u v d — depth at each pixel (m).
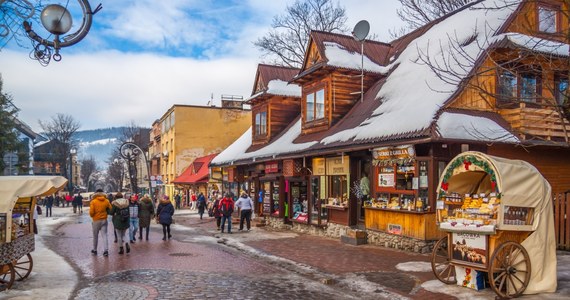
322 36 19.83
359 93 19.03
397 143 13.30
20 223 10.11
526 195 8.20
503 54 13.63
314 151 17.47
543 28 14.47
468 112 13.53
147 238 17.64
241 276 10.54
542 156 14.73
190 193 46.34
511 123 13.56
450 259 8.85
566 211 12.70
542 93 13.08
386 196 14.68
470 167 8.63
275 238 17.78
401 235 13.81
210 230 21.59
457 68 14.16
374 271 10.74
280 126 25.11
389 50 20.92
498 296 7.88
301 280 10.16
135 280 9.97
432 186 12.90
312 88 20.45
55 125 66.25
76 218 32.44
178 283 9.66
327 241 16.44
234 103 50.50
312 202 19.27
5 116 33.25
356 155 16.33
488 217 8.29
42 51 6.59
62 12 6.44
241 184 27.97
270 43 36.94
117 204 13.89
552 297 7.98
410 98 15.05
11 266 8.88
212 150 48.31
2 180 8.89
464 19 16.78
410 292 8.67
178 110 47.59
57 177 9.73
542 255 8.30
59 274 10.59
